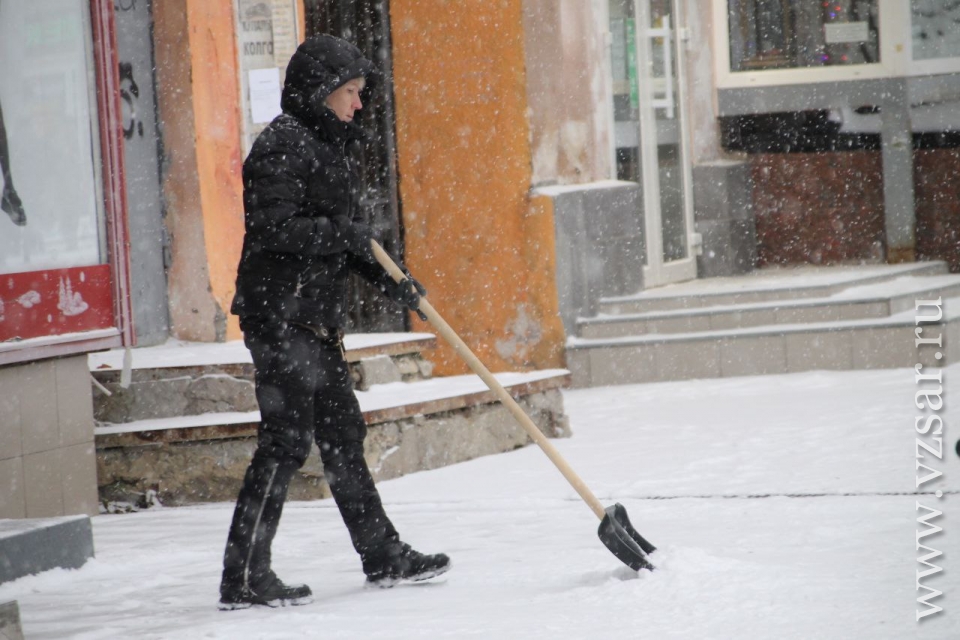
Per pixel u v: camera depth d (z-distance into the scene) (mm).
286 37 33656
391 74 40219
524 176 39031
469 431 28719
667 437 29703
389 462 26750
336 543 20719
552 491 24406
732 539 18656
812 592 14828
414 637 13625
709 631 13367
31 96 22859
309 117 16125
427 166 39969
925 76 47156
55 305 23188
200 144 31922
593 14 41875
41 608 16594
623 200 41375
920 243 47719
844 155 48625
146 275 31781
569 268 39438
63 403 23703
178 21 31781
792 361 38500
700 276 46250
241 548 15773
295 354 15953
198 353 29328
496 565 17688
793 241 49250
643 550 16203
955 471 23969
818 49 48469
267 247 15688
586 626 13766
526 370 39406
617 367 39031
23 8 22703
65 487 23719
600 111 42062
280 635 13953
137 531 22672
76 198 23609
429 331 40125
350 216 16438
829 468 24828
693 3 47406
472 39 39156
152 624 15133
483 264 39625
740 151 49250
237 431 25703
